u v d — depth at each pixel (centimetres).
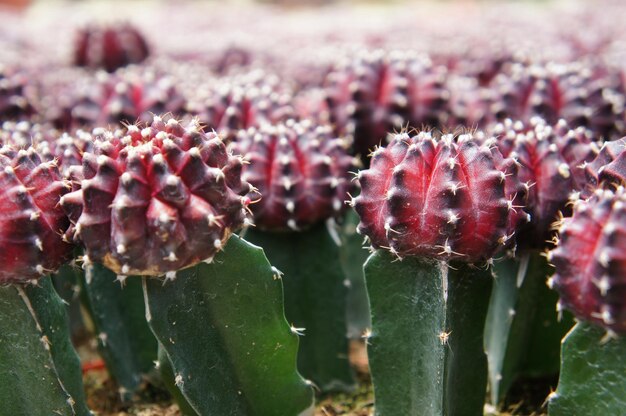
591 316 18
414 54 32
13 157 20
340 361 26
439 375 20
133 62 46
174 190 18
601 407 19
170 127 19
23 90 31
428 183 19
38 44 60
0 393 20
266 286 20
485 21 66
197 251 18
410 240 19
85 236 18
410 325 20
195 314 20
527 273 23
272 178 24
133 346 26
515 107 29
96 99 30
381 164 20
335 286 25
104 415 25
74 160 22
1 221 18
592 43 47
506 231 20
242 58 47
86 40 46
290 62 46
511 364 25
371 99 29
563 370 19
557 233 21
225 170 19
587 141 24
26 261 19
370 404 26
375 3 117
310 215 24
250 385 21
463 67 42
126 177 18
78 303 29
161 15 88
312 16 98
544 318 25
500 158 20
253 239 25
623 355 18
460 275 20
